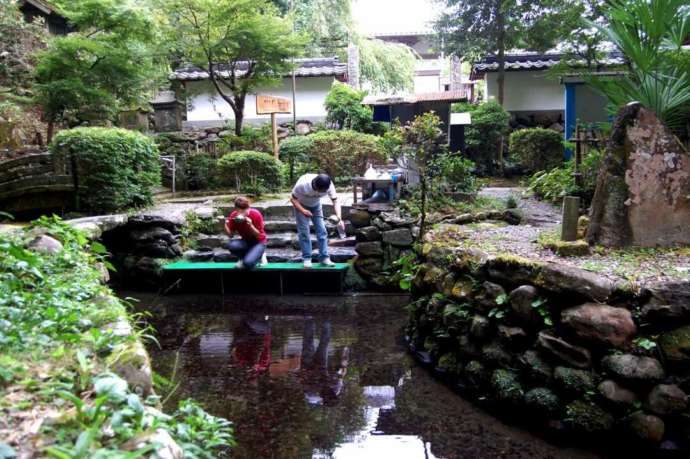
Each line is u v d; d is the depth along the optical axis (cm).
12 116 1119
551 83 1305
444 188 694
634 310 309
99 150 749
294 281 686
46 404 158
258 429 332
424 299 470
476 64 1320
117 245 738
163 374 423
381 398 379
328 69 1432
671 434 290
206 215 809
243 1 1056
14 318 216
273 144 1034
